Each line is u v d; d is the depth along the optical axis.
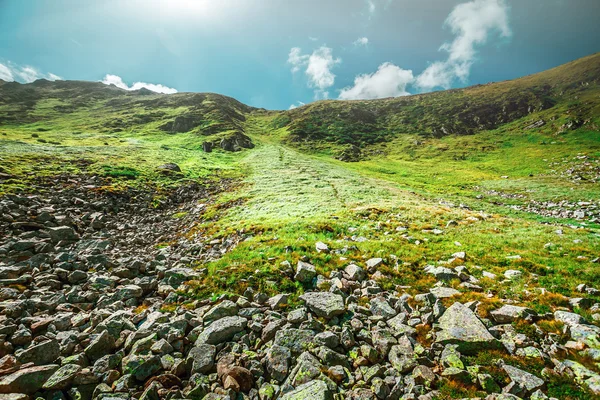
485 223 25.80
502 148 128.62
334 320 10.59
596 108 141.88
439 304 10.88
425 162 115.38
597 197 44.41
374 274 14.87
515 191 59.00
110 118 147.50
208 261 18.50
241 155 98.62
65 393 7.41
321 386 7.02
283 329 9.84
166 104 188.88
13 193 31.02
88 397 7.44
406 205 36.38
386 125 194.25
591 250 16.31
